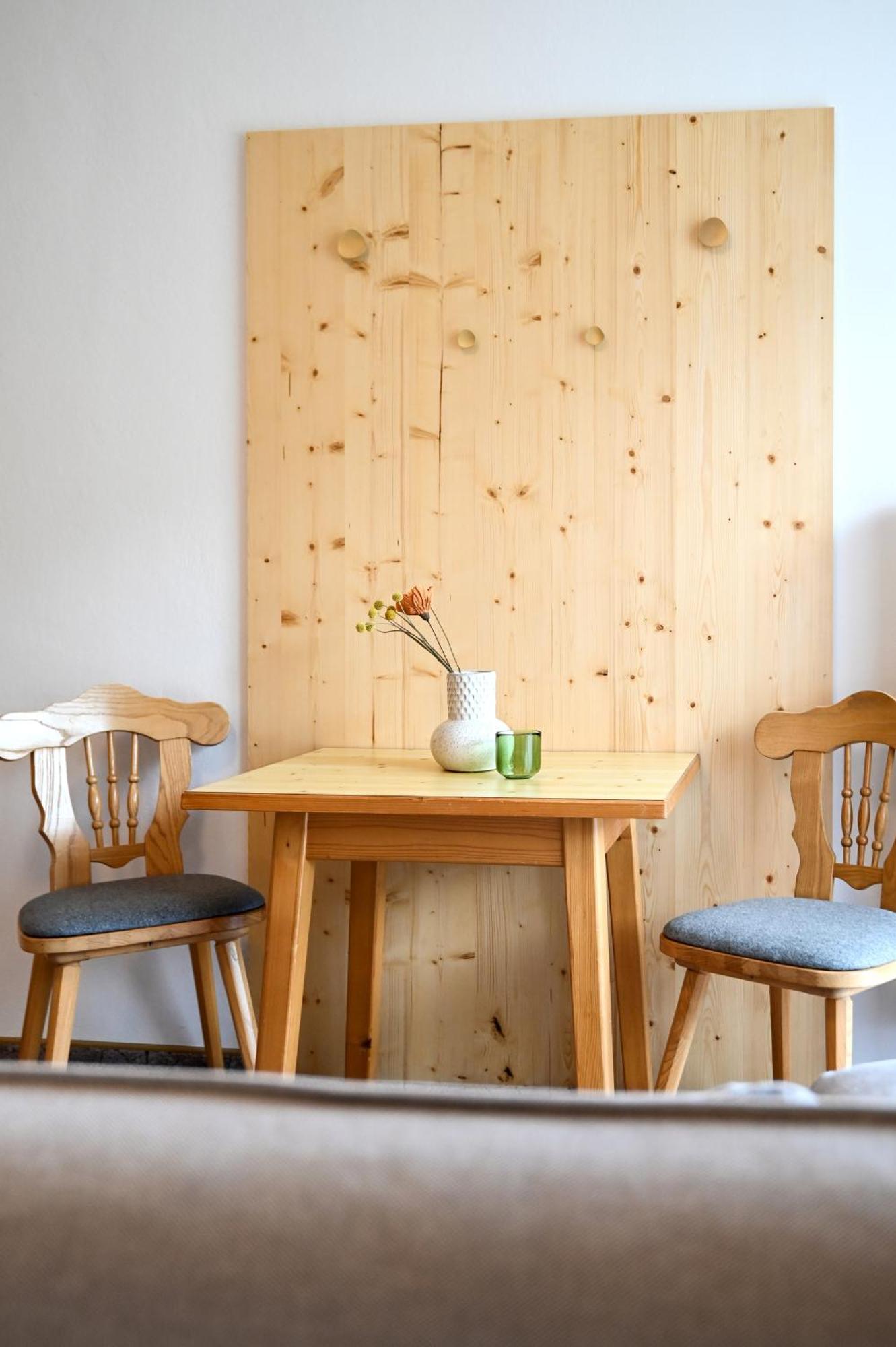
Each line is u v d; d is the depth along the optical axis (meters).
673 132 2.50
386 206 2.59
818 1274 0.41
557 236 2.54
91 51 2.69
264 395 2.65
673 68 2.51
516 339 2.56
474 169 2.56
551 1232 0.42
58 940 2.12
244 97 2.65
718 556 2.51
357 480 2.62
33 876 2.77
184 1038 2.73
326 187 2.61
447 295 2.58
